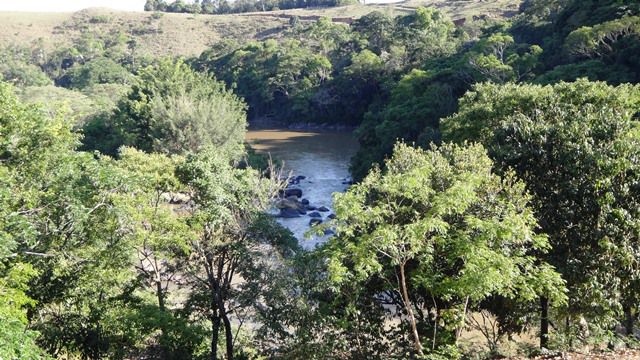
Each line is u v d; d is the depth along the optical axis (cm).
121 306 1747
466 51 7706
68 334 1639
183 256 1788
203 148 1859
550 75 4881
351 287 1368
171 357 1733
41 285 1566
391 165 1459
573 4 6819
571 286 1316
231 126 5462
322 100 10188
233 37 17725
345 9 18600
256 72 11875
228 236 1789
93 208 1381
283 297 1523
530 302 1423
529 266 1212
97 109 7481
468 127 2494
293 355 1430
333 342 1415
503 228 1143
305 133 9750
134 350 1755
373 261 1138
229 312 1806
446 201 1162
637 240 1261
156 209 1756
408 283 1438
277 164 5925
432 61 7956
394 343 1486
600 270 1275
